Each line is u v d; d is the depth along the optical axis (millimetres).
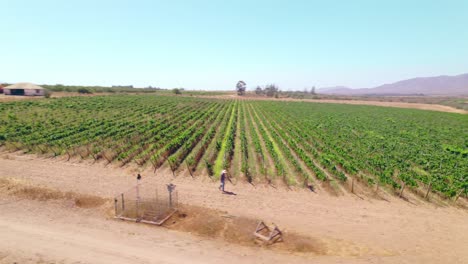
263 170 31266
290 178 30172
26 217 20000
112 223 19797
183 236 18422
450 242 18781
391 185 28250
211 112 83438
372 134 57750
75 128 49938
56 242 16984
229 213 21781
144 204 22469
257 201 24359
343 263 15984
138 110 79125
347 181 29984
